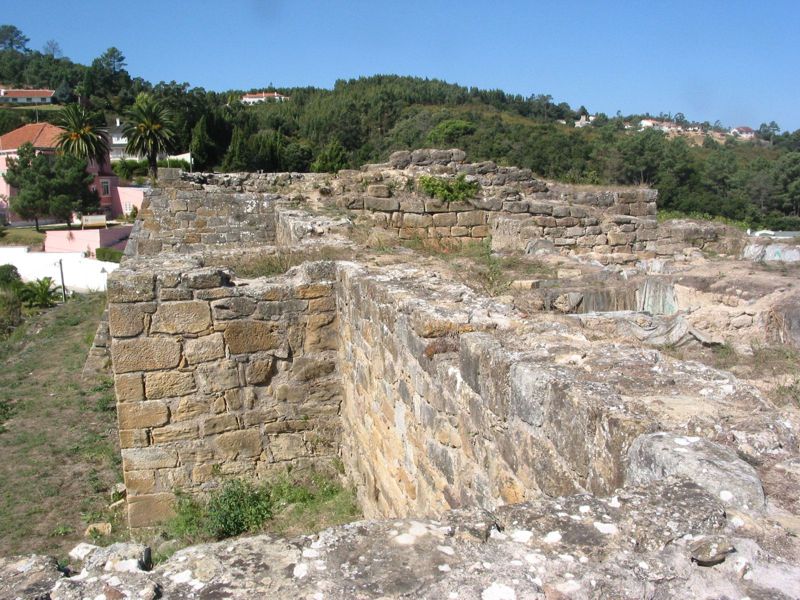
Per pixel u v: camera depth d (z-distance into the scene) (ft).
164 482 21.88
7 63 388.16
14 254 111.86
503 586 6.56
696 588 6.54
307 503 22.04
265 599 6.69
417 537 7.55
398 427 17.43
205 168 192.75
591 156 149.07
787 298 23.91
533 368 10.93
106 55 336.49
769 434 9.07
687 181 140.15
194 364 21.65
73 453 28.86
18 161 176.14
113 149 250.37
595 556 6.95
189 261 23.85
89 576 7.40
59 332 56.65
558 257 39.99
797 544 6.97
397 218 50.26
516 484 11.22
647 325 23.26
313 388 23.16
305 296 22.68
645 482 8.14
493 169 56.54
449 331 14.83
